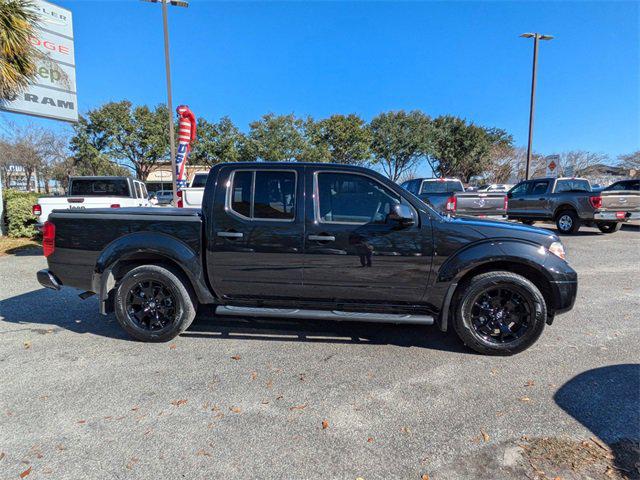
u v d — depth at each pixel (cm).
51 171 3547
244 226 391
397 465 234
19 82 968
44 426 268
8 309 514
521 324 379
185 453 243
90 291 428
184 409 290
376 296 391
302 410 290
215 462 235
